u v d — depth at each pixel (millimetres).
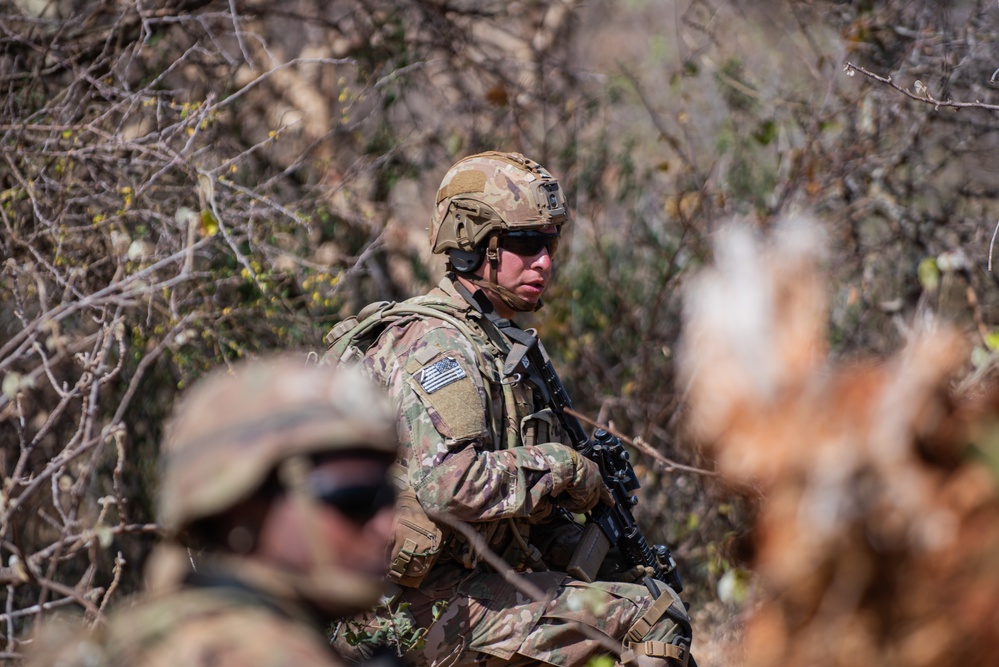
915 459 3143
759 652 3271
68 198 10977
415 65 14047
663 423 13328
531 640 7590
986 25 13828
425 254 15422
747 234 3469
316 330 12266
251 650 3074
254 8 15008
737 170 15297
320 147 15094
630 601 7934
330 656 3211
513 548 7820
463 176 8258
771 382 3277
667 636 7906
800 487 3215
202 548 3445
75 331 11359
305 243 13297
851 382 3262
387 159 15234
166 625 3178
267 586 3291
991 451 3094
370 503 3400
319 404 3416
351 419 3406
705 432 3412
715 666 10070
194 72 14484
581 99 16500
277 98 15352
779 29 17188
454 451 7328
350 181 13914
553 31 17625
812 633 3172
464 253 8188
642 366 13656
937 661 3045
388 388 7637
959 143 13938
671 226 15359
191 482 3334
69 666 3322
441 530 7395
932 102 8977
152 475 11938
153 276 9914
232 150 13953
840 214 13945
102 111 12164
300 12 16125
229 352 11922
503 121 16047
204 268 12492
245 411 3393
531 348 8125
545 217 8133
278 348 12227
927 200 15211
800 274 3387
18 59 13078
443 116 16109
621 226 15875
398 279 15227
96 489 11781
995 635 3020
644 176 15836
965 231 14078
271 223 11953
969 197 14297
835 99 14625
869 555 3113
